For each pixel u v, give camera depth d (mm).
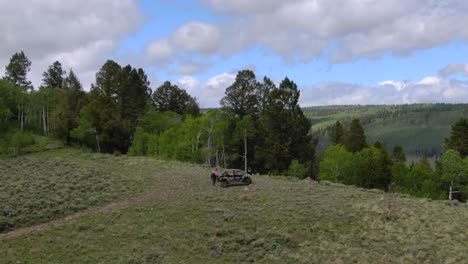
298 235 27219
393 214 30234
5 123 101000
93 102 89750
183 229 28203
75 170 51750
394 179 71312
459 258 23016
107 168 55062
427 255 23703
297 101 79750
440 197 66625
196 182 44000
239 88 90125
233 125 82812
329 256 23797
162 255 24328
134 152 77062
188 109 113375
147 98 109250
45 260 23969
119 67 102812
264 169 82062
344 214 30859
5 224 31125
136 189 41062
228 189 39750
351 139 94938
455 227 27906
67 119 95250
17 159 69062
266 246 25328
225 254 24719
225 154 83000
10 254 24891
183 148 69562
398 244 25359
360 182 66812
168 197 36875
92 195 39062
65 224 30047
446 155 67188
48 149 86125
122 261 23391
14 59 133625
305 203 33750
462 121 84000
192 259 24078
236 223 29250
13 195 38750
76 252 24938
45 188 41312
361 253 23969
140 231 28141
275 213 31078
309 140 79875
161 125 90062
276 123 77188
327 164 67625
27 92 108875
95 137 90812
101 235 27547
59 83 140250
